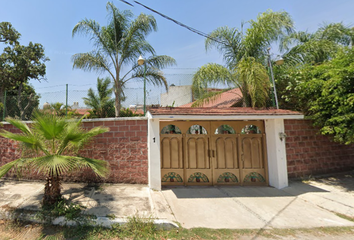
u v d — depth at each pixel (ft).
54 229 11.96
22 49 40.73
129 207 14.05
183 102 55.16
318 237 11.49
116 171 19.61
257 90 22.53
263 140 21.26
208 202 16.17
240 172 20.85
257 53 26.89
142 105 23.27
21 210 13.20
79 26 29.58
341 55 21.56
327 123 20.53
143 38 30.83
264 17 25.68
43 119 12.97
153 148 18.57
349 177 23.00
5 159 21.71
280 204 16.01
